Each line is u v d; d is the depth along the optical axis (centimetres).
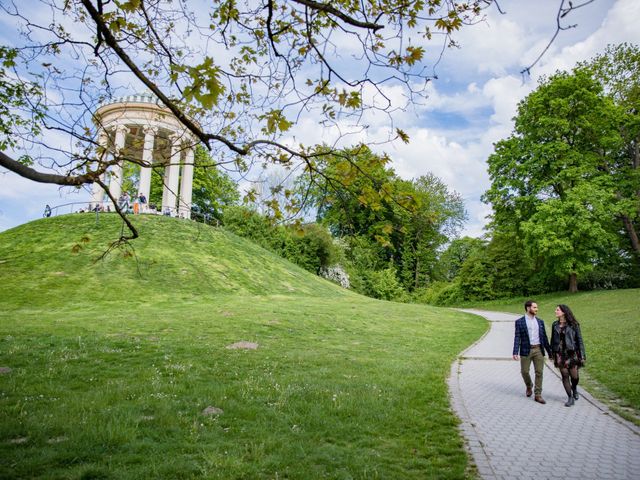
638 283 4012
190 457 550
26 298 2436
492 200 3972
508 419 777
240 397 830
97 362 1113
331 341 1698
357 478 503
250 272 3647
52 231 3594
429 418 759
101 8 421
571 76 3575
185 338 1534
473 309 4241
